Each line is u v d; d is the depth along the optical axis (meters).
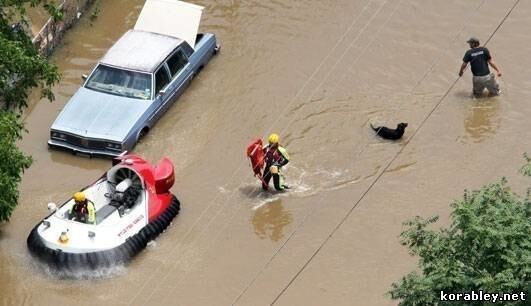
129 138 65.25
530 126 68.31
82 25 81.06
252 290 54.91
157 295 54.41
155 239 58.16
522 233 40.28
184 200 61.75
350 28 79.56
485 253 40.31
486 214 41.16
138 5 83.75
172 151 66.38
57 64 76.44
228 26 80.06
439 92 72.25
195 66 73.00
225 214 60.69
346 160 65.50
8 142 54.00
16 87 59.25
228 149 66.62
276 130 68.50
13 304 53.97
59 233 55.94
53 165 65.12
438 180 63.28
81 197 56.75
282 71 74.75
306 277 55.81
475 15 80.69
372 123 68.94
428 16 80.75
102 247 55.56
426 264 42.19
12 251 57.44
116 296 54.34
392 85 73.12
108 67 68.81
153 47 70.69
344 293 54.56
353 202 61.56
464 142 66.88
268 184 62.44
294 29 79.56
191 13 73.88
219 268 56.44
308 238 58.69
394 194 62.16
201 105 71.06
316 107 70.75
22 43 59.25
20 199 62.00
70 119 66.06
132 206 58.50
